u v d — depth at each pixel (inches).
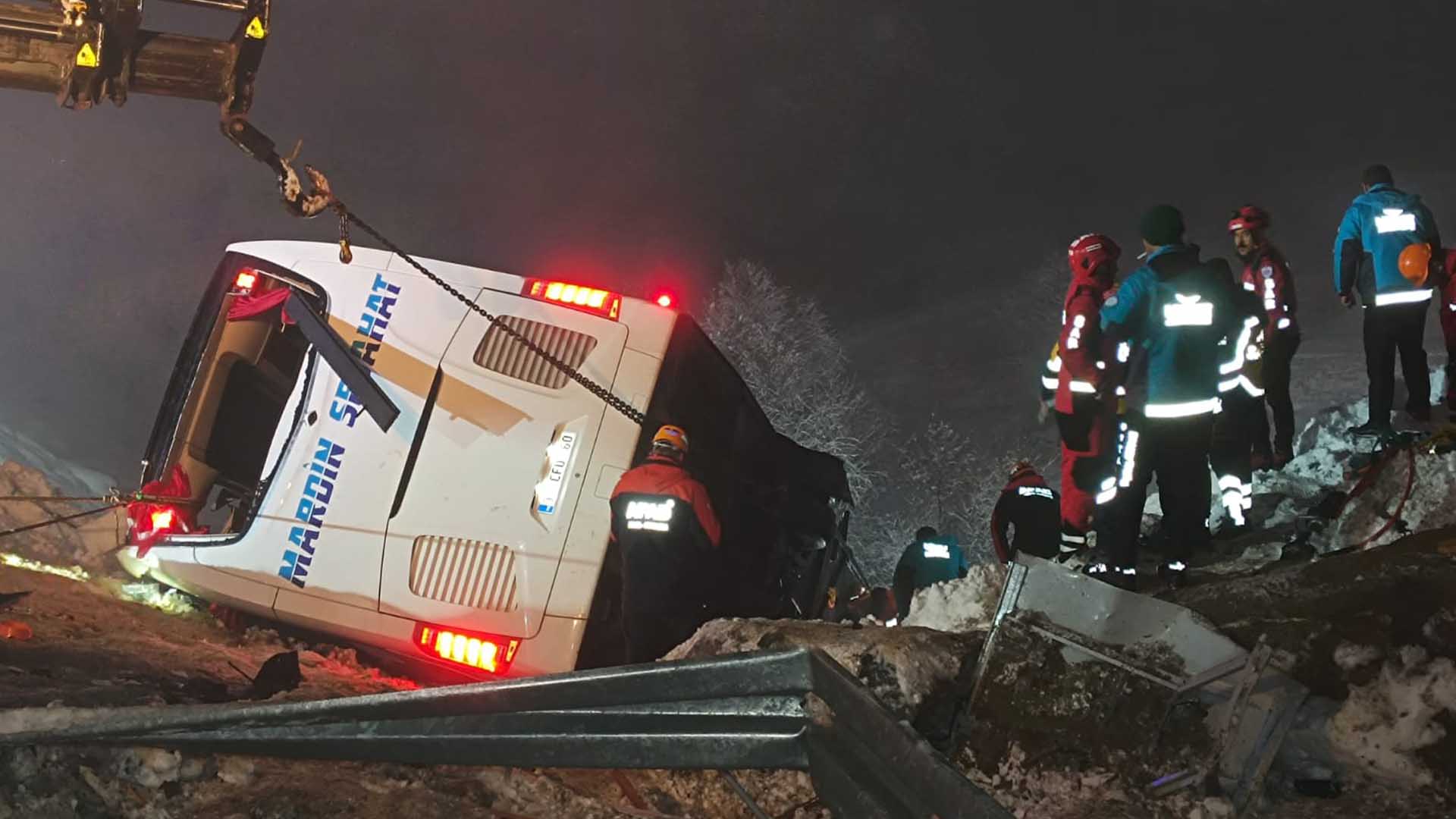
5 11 178.1
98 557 360.8
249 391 328.2
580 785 181.9
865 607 346.0
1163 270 234.4
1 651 226.8
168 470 318.3
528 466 262.8
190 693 220.8
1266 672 175.9
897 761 132.6
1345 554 212.2
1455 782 168.9
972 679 192.7
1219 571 255.8
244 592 276.2
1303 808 169.9
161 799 152.2
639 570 251.6
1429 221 311.7
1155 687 183.3
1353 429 318.3
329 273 284.8
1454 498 246.2
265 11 187.9
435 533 262.4
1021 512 296.7
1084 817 171.2
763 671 145.3
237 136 214.2
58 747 154.9
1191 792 173.0
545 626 256.2
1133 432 232.4
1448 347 299.3
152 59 186.1
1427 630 185.5
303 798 156.4
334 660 283.7
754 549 317.4
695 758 148.3
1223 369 242.1
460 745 155.3
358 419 271.7
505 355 269.4
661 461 256.1
